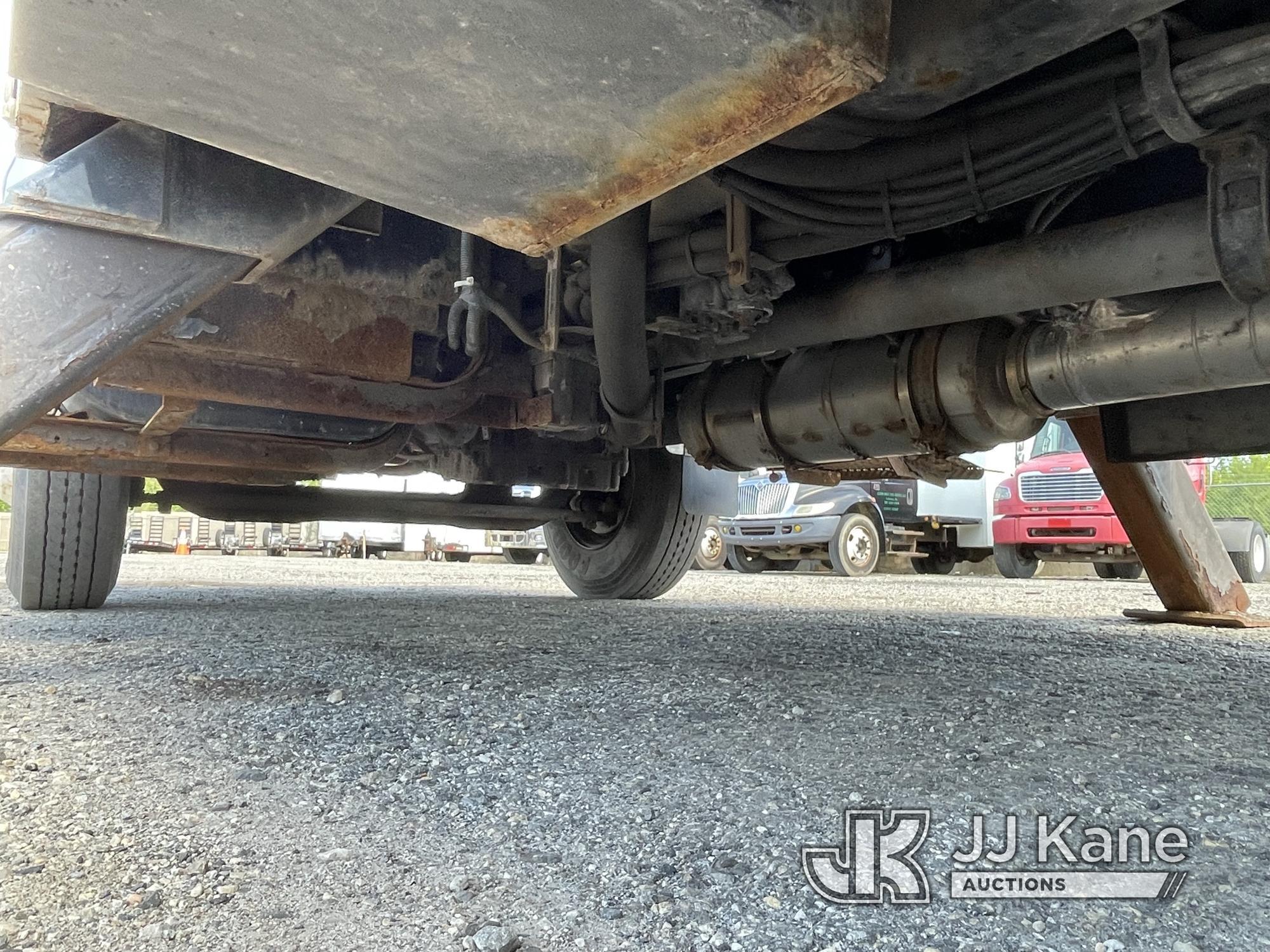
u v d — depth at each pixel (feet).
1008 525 30.71
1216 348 5.21
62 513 9.95
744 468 8.34
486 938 2.39
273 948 2.36
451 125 2.79
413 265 6.16
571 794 3.56
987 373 6.24
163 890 2.68
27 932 2.41
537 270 7.03
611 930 2.48
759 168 5.03
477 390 7.29
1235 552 31.35
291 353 5.74
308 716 4.81
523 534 37.37
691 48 2.43
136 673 6.01
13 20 2.47
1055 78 4.24
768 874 2.83
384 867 2.88
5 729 4.46
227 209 3.82
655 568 12.73
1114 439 7.77
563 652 7.11
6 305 3.54
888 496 32.63
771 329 6.73
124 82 2.68
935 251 6.06
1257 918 2.56
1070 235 5.02
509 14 2.38
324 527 48.37
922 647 7.77
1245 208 3.86
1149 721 4.86
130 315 3.73
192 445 7.62
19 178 3.68
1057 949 2.38
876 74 2.49
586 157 2.89
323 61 2.56
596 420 7.72
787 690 5.59
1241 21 3.67
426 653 7.01
